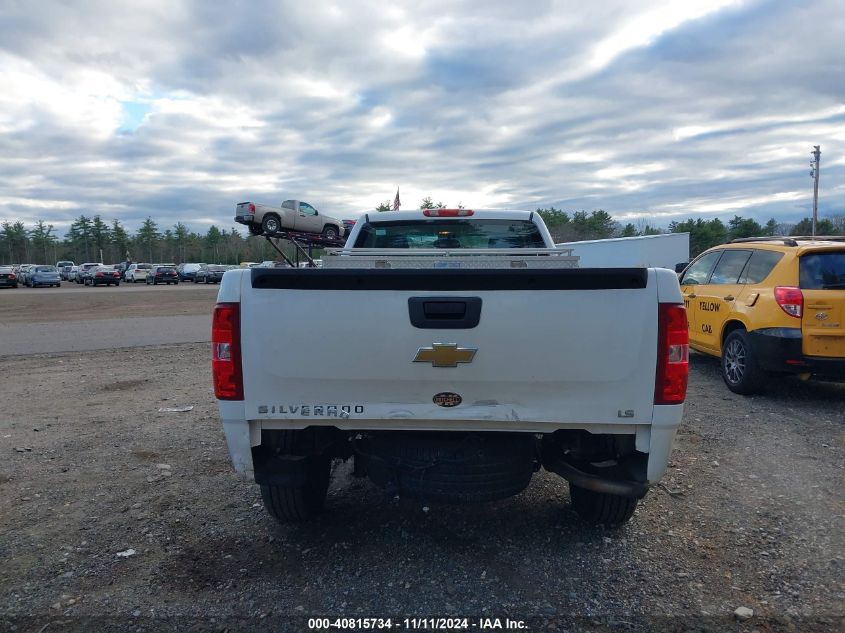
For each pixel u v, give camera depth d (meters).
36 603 3.36
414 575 3.60
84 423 6.89
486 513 4.43
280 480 3.59
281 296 3.33
